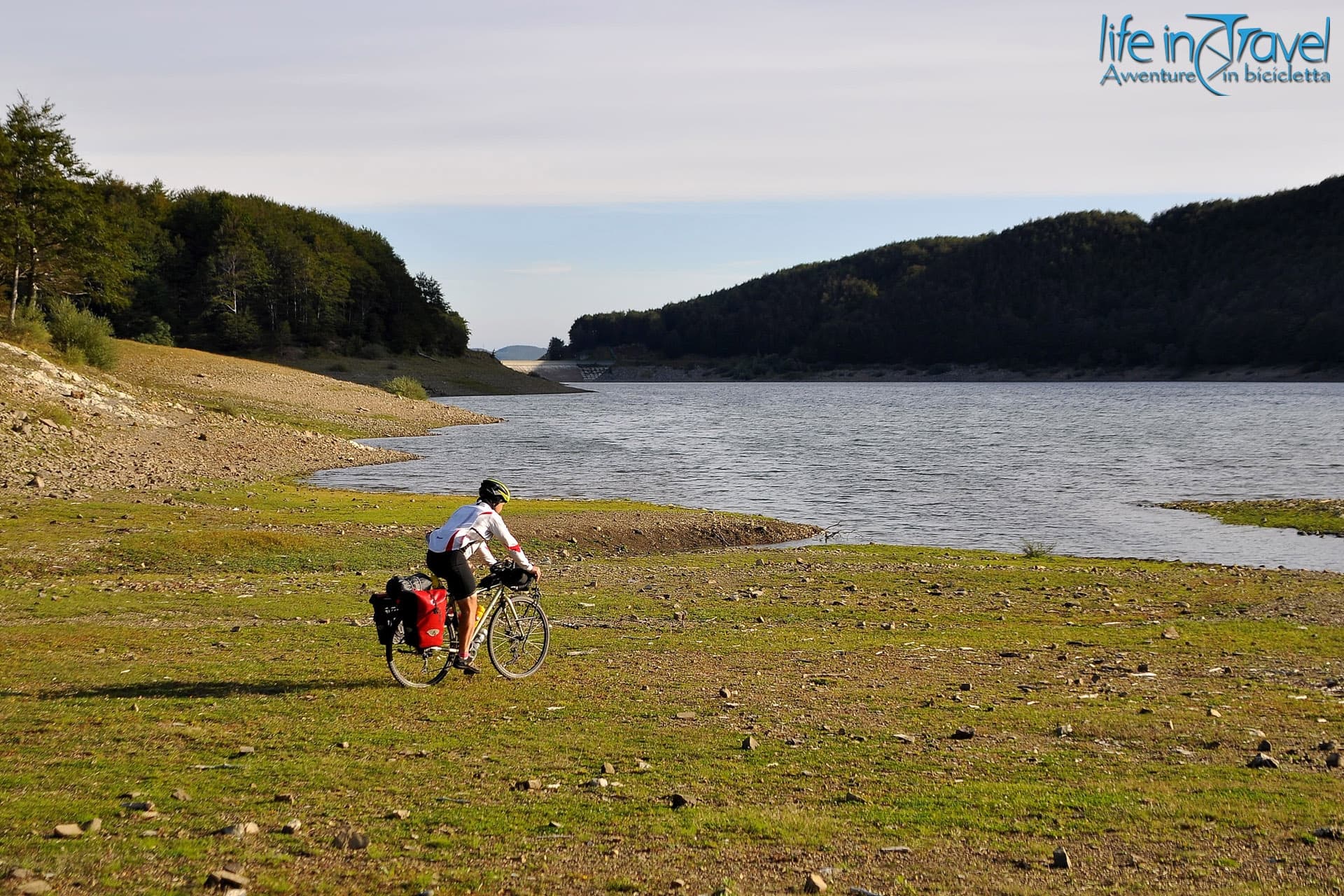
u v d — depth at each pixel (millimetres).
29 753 7277
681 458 52656
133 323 117625
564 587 17469
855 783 7000
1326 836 5855
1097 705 9492
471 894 4996
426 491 37094
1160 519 31094
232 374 73125
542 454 54250
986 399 142750
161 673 10242
